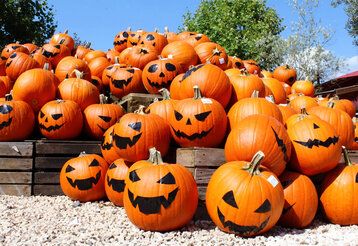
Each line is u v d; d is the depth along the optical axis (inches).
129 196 75.5
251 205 70.3
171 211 73.1
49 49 160.4
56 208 93.9
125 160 95.2
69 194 101.7
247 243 69.6
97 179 100.8
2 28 316.5
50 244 67.2
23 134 112.8
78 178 99.9
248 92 103.7
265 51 378.9
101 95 122.0
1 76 142.6
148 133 88.5
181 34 170.9
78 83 123.8
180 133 88.7
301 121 85.3
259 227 71.4
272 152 77.5
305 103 131.2
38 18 335.3
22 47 157.3
